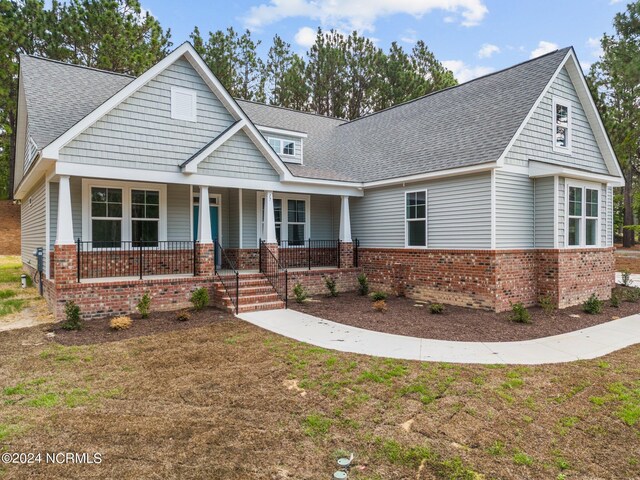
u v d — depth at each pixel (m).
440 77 31.47
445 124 14.13
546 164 11.27
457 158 11.79
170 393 5.61
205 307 10.92
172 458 4.08
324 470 3.95
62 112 11.19
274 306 11.13
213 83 11.50
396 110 18.23
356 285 14.77
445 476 3.89
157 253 12.48
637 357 7.29
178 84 11.12
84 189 11.40
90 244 11.45
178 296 10.84
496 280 10.79
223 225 14.77
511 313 10.73
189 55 11.08
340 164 16.38
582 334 8.91
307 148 17.38
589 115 13.67
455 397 5.52
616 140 24.05
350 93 30.22
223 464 4.00
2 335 8.27
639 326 9.69
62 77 12.92
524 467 4.05
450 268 11.95
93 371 6.38
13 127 29.42
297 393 5.62
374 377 6.14
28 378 6.07
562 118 13.01
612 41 25.42
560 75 12.83
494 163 10.52
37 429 4.59
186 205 13.20
